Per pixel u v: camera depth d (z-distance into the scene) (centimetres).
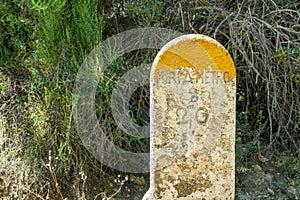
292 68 320
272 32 319
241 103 357
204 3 329
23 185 274
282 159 332
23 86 302
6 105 303
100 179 302
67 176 289
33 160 284
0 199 275
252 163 327
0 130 287
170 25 329
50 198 286
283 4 335
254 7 317
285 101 315
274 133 337
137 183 310
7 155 280
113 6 331
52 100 287
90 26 297
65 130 287
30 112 288
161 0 334
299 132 338
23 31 319
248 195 298
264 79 308
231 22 306
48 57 294
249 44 300
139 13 329
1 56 323
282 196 297
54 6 283
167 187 229
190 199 231
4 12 310
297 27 328
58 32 295
